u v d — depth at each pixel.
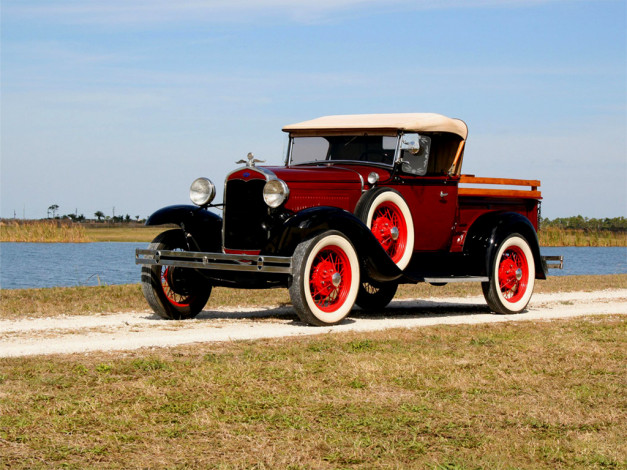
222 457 3.60
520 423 4.24
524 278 9.58
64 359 5.65
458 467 3.50
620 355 6.15
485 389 4.96
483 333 7.27
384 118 9.02
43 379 4.97
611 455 3.70
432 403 4.60
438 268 9.24
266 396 4.67
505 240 9.25
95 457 3.58
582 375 5.42
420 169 8.80
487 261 9.12
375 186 8.38
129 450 3.68
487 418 4.31
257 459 3.57
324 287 7.68
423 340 6.79
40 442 3.77
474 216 9.50
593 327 7.77
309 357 5.83
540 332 7.37
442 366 5.62
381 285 8.85
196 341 6.55
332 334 7.03
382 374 5.30
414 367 5.55
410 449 3.76
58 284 17.00
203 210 8.45
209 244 8.36
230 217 7.99
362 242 7.88
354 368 5.46
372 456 3.65
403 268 8.34
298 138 9.30
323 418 4.25
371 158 8.74
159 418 4.19
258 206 7.82
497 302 9.25
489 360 5.89
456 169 9.13
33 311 8.95
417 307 10.34
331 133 9.02
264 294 11.29
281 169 8.09
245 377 5.12
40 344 6.30
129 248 35.72
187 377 5.10
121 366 5.37
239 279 8.04
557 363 5.81
